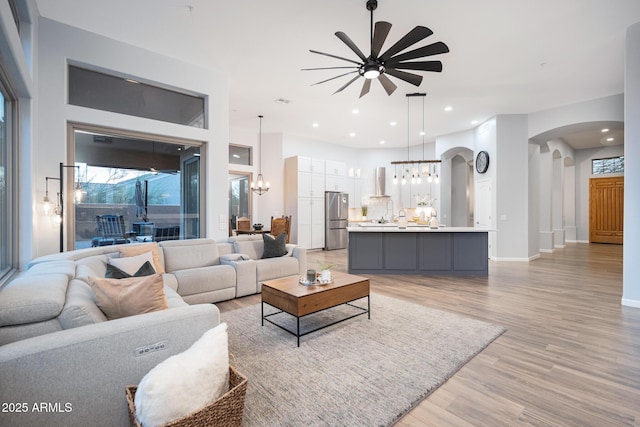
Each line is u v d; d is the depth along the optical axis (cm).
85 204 388
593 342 272
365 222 966
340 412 179
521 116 669
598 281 504
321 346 264
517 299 404
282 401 188
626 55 358
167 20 341
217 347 135
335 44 388
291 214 835
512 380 214
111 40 379
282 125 762
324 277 315
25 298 138
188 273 368
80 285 190
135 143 429
